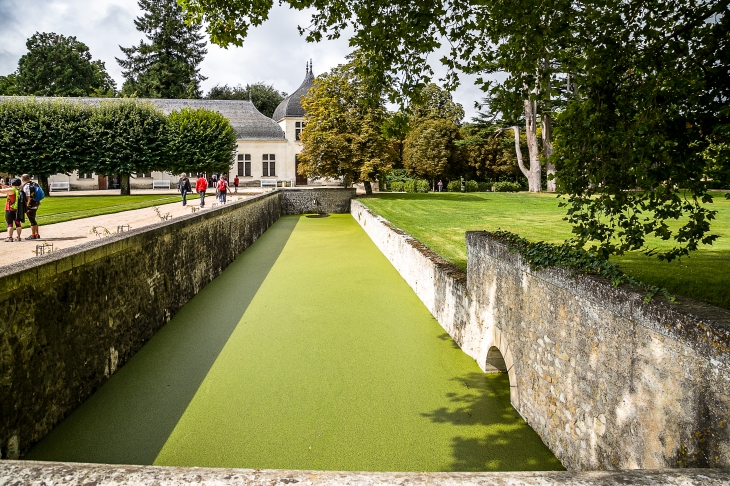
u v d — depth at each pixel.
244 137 46.19
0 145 31.02
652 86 5.30
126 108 34.44
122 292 7.54
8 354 4.77
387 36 7.07
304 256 16.77
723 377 2.85
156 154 34.56
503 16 5.95
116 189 42.09
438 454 5.33
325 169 32.06
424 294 10.83
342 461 5.27
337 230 23.58
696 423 3.07
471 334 7.71
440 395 6.66
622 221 5.49
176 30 58.94
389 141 34.41
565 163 5.63
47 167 31.95
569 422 4.73
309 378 7.28
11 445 4.83
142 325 8.38
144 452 5.40
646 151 5.06
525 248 5.64
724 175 4.85
